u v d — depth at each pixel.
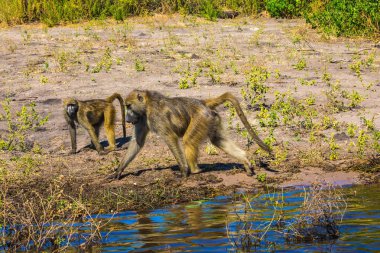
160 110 13.48
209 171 14.13
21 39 27.48
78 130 17.22
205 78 21.16
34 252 9.73
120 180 13.71
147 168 14.47
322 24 28.59
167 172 14.09
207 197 12.52
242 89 18.55
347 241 9.56
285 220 10.63
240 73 21.81
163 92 19.75
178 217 11.12
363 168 14.25
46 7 32.16
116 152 15.76
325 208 10.65
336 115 17.92
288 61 23.56
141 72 21.89
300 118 17.64
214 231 10.22
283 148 15.63
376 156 15.05
